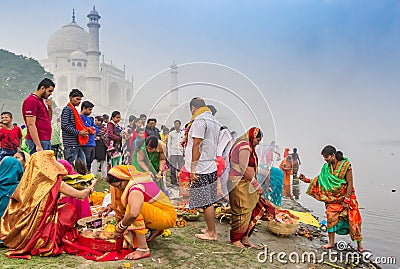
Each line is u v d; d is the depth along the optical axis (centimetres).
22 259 360
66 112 640
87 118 714
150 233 430
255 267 398
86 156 684
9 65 5034
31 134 526
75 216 416
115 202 410
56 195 388
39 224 378
